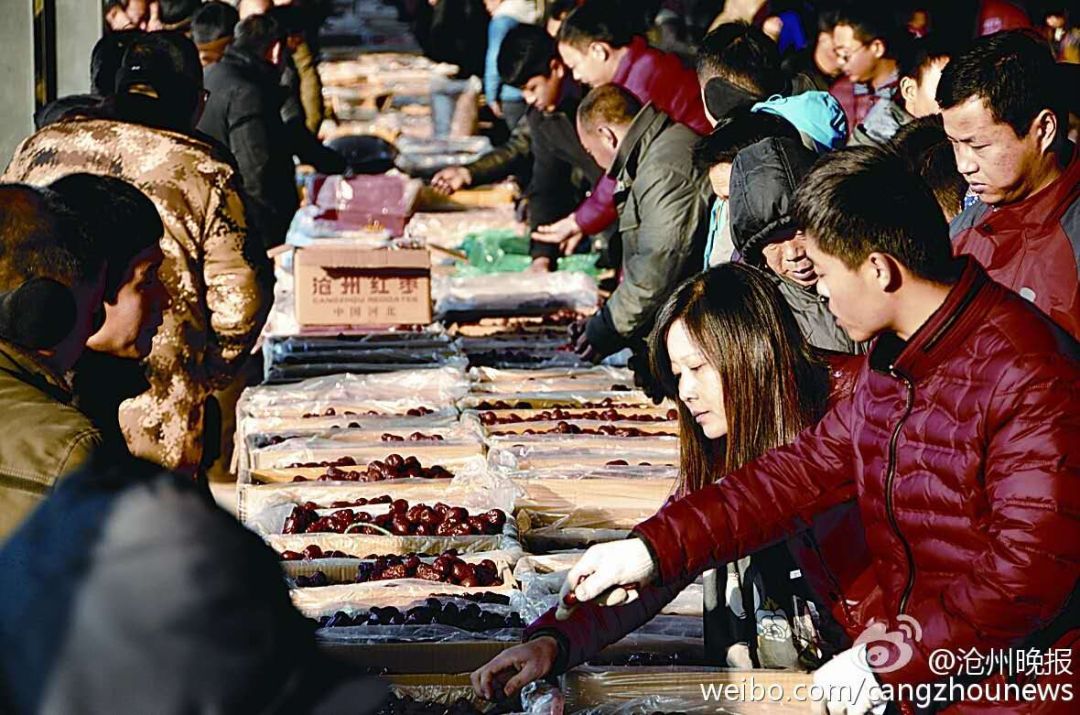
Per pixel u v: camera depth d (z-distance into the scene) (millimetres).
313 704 1771
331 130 16016
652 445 6555
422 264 9297
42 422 3186
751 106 6379
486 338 9234
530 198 11094
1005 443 3104
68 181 3977
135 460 1866
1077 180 4742
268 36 9617
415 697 3902
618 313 7168
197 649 1709
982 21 9938
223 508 1819
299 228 10711
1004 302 3195
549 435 6680
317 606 4676
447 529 5352
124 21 10664
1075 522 3039
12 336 3426
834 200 3189
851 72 8812
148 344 4734
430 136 16672
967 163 4770
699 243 7047
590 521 5793
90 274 3555
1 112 9742
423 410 7281
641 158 7047
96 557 1739
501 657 3705
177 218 6082
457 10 19531
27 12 9664
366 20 26031
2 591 1741
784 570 4062
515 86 9836
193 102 6496
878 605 3629
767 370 3809
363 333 9133
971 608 3107
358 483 5859
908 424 3283
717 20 12391
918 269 3174
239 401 7781
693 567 3537
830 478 3596
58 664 1703
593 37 8078
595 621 3756
